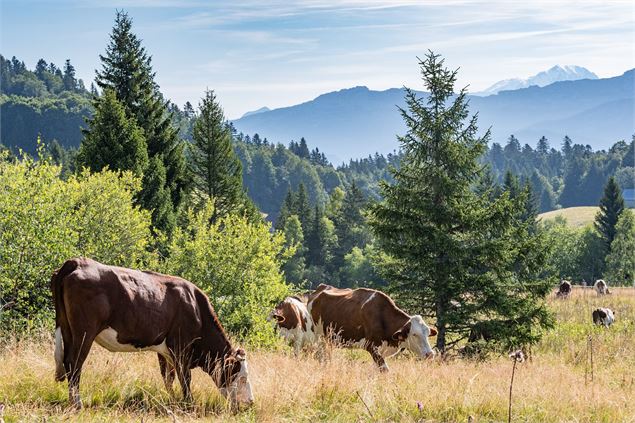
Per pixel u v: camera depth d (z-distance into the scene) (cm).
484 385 1167
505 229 2127
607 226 9506
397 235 2159
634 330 2881
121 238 1975
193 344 1004
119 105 3409
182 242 2008
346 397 1026
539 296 2109
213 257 1909
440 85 2209
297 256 10531
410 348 1485
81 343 862
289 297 1745
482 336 2059
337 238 11412
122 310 898
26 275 1548
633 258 8600
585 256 9338
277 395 973
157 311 938
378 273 2236
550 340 2542
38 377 931
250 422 904
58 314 879
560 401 1079
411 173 2222
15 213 1550
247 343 1719
